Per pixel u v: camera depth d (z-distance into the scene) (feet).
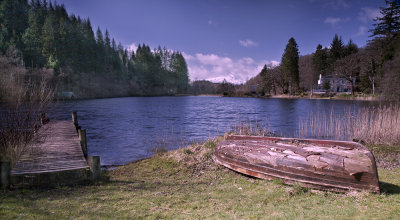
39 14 307.78
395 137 36.32
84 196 16.98
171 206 15.62
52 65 237.86
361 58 210.18
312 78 313.73
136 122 79.30
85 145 28.76
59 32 287.69
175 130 63.41
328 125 62.34
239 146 25.72
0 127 25.72
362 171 16.63
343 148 20.61
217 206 15.55
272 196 17.17
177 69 463.42
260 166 21.67
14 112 26.43
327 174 17.80
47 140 34.40
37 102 28.27
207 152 30.07
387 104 115.96
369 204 14.53
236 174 24.04
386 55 176.24
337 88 243.81
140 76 417.08
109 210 14.57
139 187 20.15
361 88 210.79
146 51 456.45
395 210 13.29
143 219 13.41
